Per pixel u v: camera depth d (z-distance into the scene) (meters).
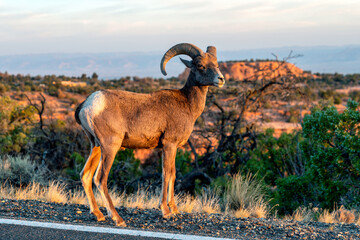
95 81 94.50
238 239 4.79
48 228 4.99
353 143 9.88
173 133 6.03
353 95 71.94
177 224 5.49
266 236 5.05
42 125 20.77
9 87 60.81
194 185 16.61
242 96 19.34
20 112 20.98
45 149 20.14
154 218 5.87
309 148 12.24
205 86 6.43
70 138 21.02
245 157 18.78
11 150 18.70
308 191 11.82
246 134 19.67
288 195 11.78
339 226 5.96
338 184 10.60
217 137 19.72
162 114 5.95
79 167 16.19
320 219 7.33
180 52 6.42
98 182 5.62
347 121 10.57
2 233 4.75
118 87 74.31
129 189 15.85
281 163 15.30
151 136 5.94
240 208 7.88
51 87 65.06
